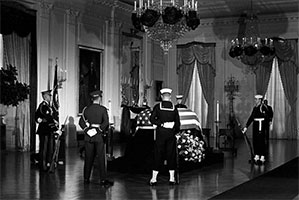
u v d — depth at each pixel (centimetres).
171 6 958
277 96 1875
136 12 1046
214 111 1975
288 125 1856
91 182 796
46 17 1352
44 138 930
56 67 1255
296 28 1844
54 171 920
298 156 1229
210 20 1986
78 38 1497
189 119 1004
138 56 1828
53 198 660
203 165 1005
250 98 1911
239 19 1931
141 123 972
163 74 2036
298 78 1844
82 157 1161
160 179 832
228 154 1269
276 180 838
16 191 710
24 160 1081
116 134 1645
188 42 2033
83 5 1507
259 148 1073
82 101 1509
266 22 1897
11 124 1294
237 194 701
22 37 1255
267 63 1881
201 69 1998
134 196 680
